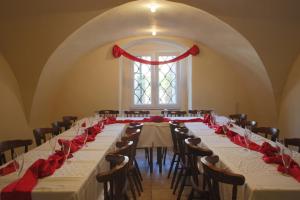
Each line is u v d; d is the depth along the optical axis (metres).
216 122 5.07
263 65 5.38
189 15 5.09
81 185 2.05
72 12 4.47
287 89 5.58
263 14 4.50
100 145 3.32
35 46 4.89
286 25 4.66
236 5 4.41
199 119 5.54
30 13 4.39
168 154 6.19
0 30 4.61
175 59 7.04
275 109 6.01
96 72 7.05
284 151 2.62
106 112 6.69
